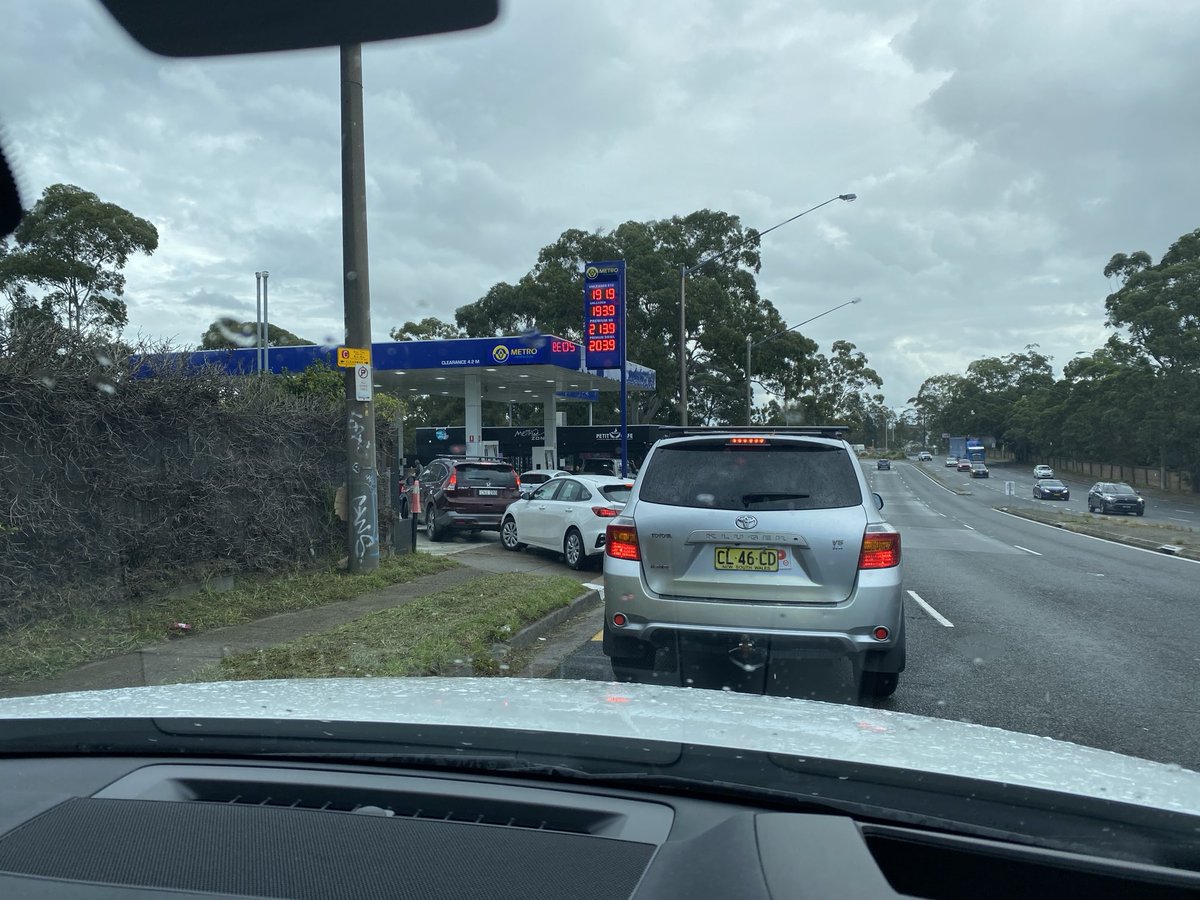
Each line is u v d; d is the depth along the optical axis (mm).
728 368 47500
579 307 43969
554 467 37812
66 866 1678
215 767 2141
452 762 2092
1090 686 6656
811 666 6922
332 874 1638
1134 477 72062
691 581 5539
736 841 1687
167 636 7770
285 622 8547
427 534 19469
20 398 7180
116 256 21547
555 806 1913
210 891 1592
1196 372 51844
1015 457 116875
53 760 2223
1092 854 1833
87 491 7891
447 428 46062
